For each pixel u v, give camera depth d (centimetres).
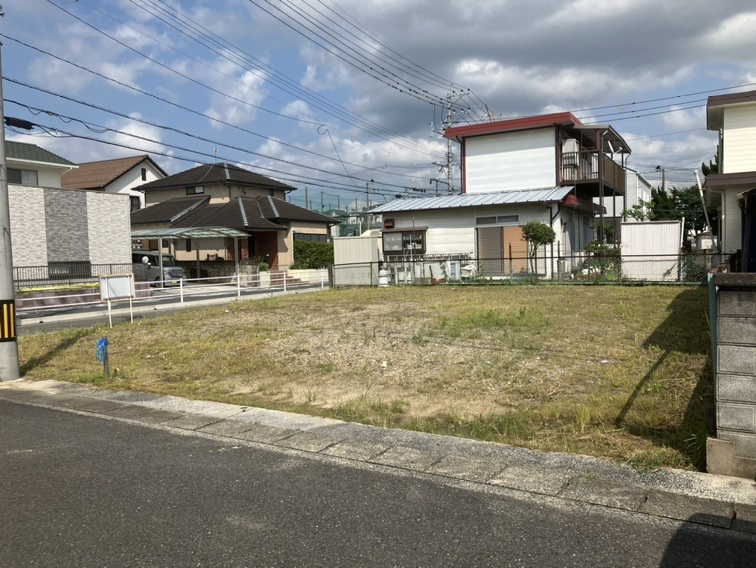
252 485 411
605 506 361
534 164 2380
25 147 2695
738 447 395
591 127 2339
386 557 308
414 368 778
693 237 4378
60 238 2341
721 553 303
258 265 2994
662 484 389
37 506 380
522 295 1505
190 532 340
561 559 301
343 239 2206
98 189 4206
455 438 508
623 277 1733
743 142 1705
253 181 3769
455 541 323
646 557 301
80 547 325
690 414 518
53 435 546
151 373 841
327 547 320
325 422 571
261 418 592
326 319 1202
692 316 1031
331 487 404
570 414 556
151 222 3447
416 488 400
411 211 2317
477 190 2495
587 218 2673
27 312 1722
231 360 885
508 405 618
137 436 538
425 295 1608
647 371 694
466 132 2461
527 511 359
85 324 1463
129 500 387
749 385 390
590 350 812
